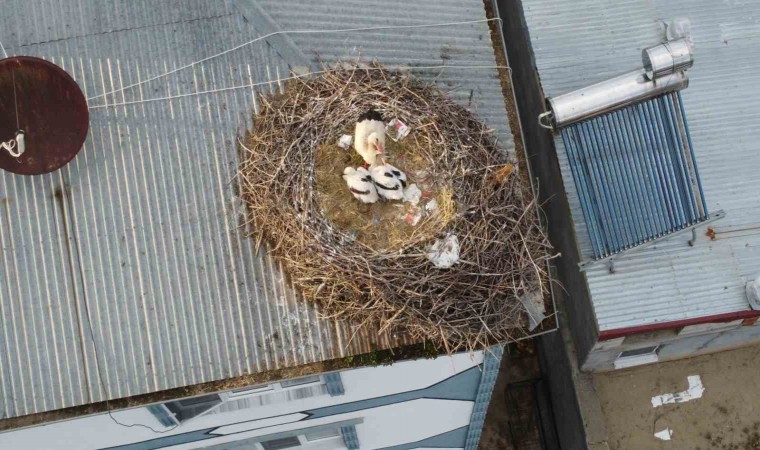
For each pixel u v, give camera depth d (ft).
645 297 31.19
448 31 25.49
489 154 23.71
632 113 28.66
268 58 23.99
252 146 23.32
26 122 22.50
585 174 28.99
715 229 31.55
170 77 23.77
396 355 22.59
